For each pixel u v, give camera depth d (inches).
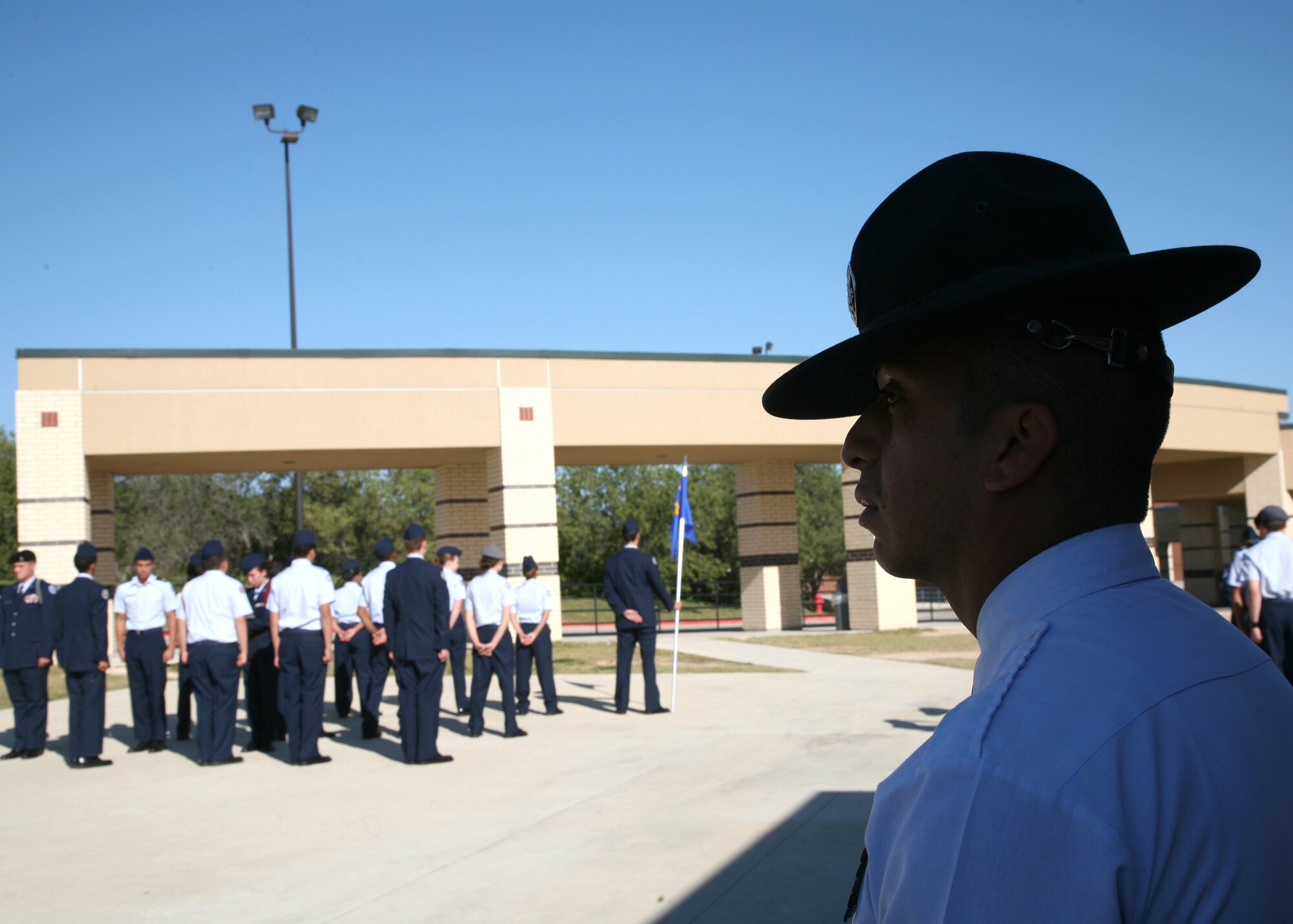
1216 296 40.2
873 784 295.0
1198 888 28.4
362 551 1744.6
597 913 194.7
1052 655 32.1
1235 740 30.5
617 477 1717.5
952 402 37.7
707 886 208.1
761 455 975.0
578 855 234.7
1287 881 30.0
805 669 604.4
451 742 398.9
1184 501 1251.2
